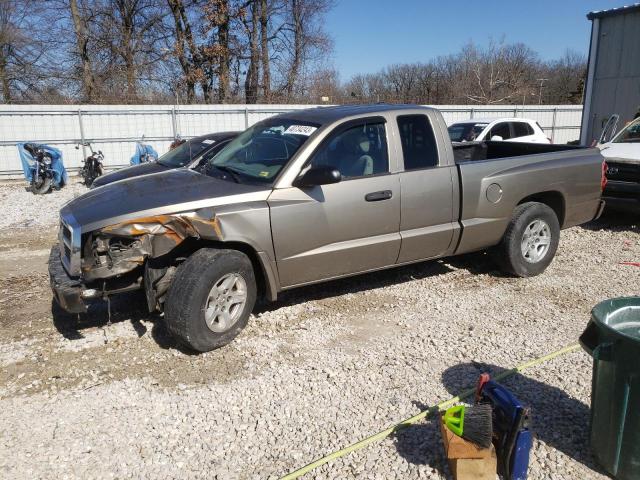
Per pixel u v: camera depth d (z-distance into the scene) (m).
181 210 4.21
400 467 3.01
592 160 6.35
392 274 6.26
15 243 8.23
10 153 17.38
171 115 19.22
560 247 7.46
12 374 4.12
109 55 28.00
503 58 42.06
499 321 4.97
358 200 4.82
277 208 4.46
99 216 4.15
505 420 2.84
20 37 27.41
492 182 5.57
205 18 27.42
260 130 5.46
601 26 15.87
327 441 3.27
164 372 4.12
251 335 4.71
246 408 3.63
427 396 3.72
